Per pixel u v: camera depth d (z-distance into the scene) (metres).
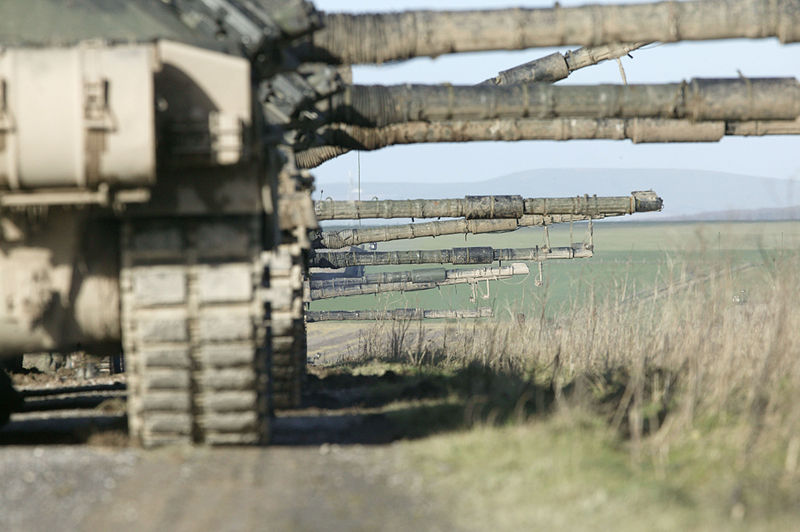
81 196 35.72
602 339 66.88
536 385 55.47
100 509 28.78
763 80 49.88
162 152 36.25
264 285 48.50
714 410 40.91
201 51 36.72
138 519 27.64
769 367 43.50
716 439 36.88
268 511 28.33
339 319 162.75
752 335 49.81
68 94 34.28
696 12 44.19
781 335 45.16
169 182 37.84
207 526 26.78
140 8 38.91
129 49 35.22
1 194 35.62
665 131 57.56
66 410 61.25
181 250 38.41
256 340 39.12
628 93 49.59
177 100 36.62
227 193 38.06
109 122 34.34
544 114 50.19
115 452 37.28
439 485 31.41
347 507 28.84
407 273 161.12
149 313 38.38
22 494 30.44
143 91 34.59
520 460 34.22
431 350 91.62
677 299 56.25
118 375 94.19
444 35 44.41
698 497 30.22
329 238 121.12
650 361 57.03
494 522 27.33
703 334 48.91
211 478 32.66
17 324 38.34
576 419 39.16
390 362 93.81
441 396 56.44
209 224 38.47
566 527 26.73
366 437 42.56
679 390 48.75
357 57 45.00
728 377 44.28
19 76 34.34
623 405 42.59
